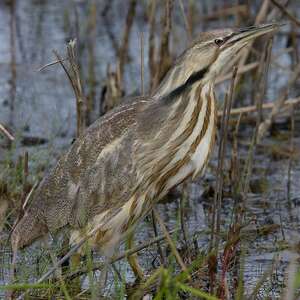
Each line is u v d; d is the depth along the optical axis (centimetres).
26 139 1385
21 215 1066
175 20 1911
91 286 845
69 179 999
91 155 988
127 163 970
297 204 1225
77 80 1089
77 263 978
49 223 1007
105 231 983
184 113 957
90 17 1827
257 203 1227
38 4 2075
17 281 942
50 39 1845
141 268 1017
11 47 1684
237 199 1191
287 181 1305
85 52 1831
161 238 861
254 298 882
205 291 954
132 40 1861
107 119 995
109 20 1975
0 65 1744
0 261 1013
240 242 1065
